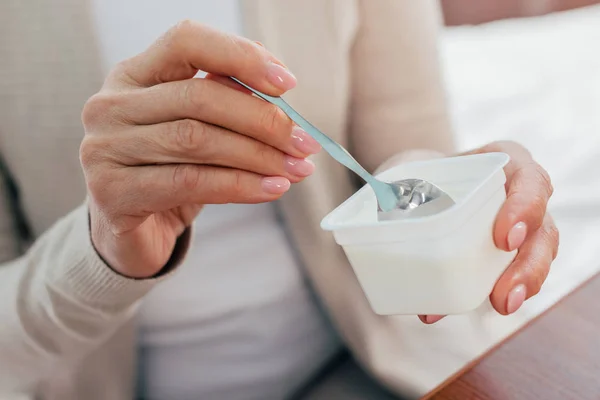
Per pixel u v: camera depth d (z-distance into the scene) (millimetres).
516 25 2059
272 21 760
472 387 482
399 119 871
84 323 625
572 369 481
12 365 650
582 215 1019
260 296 770
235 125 459
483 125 1330
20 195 759
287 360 798
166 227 575
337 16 792
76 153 725
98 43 706
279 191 473
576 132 1228
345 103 838
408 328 791
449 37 2076
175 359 781
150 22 745
